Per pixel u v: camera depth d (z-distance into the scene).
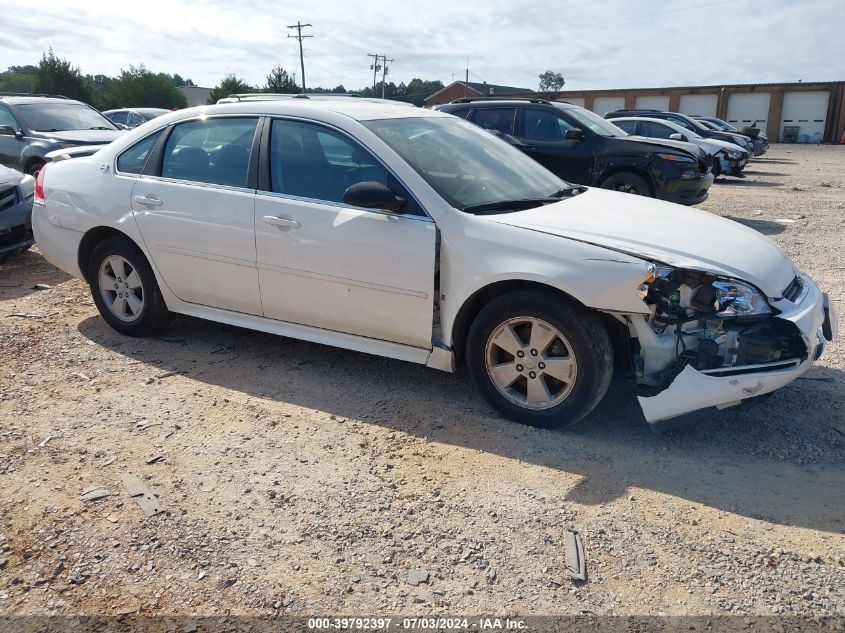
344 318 4.25
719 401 3.38
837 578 2.63
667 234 3.79
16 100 12.38
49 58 43.62
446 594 2.59
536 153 10.45
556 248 3.57
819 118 47.19
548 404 3.74
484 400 4.05
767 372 3.39
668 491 3.23
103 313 5.36
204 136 4.79
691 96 50.56
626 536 2.90
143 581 2.67
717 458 3.52
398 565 2.75
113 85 56.31
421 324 3.98
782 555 2.77
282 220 4.29
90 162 5.32
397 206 3.85
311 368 4.72
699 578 2.65
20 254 8.21
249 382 4.49
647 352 3.50
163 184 4.84
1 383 4.45
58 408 4.10
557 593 2.59
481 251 3.73
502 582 2.65
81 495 3.22
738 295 3.46
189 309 4.97
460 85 71.06
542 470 3.41
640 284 3.35
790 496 3.18
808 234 9.57
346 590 2.62
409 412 4.05
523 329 3.78
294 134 4.43
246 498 3.20
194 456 3.56
